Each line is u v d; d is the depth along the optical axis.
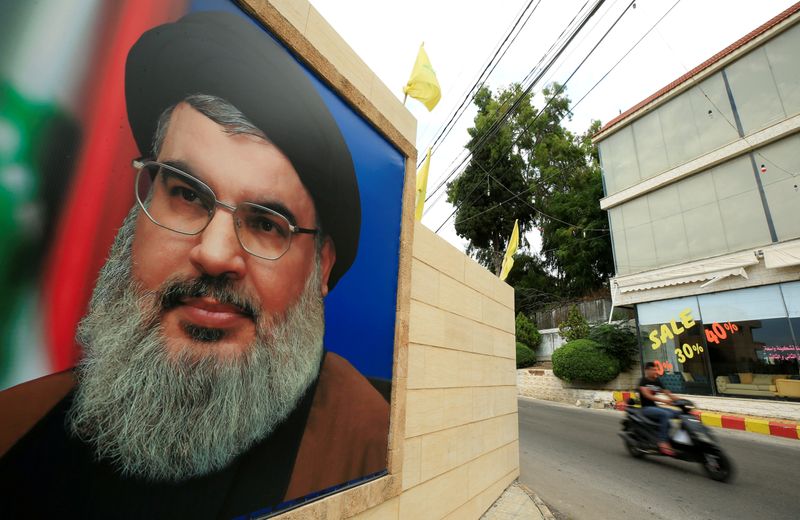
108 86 1.22
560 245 20.36
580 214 19.84
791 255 9.25
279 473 1.67
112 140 1.22
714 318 10.74
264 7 1.68
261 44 1.69
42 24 1.09
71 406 1.10
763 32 10.40
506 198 21.53
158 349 1.30
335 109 2.10
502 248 23.20
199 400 1.40
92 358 1.15
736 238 10.65
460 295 3.81
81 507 1.09
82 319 1.14
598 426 8.98
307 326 1.87
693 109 12.07
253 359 1.60
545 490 4.73
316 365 1.90
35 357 1.04
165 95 1.36
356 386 2.15
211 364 1.45
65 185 1.11
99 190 1.18
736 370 10.12
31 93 1.06
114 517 1.16
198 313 1.42
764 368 9.61
